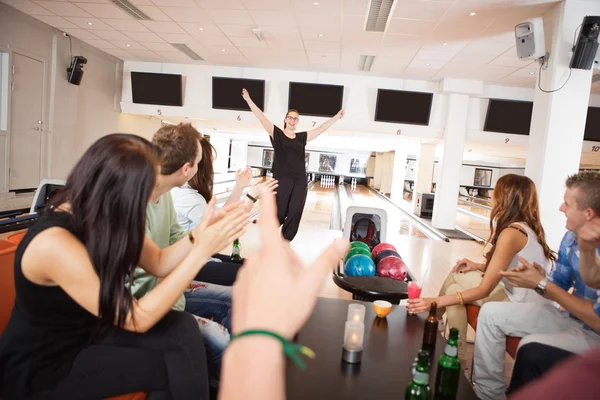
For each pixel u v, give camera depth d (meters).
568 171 4.10
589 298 1.53
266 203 0.30
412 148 13.09
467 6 4.32
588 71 3.99
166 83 7.90
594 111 7.47
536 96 4.35
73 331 1.01
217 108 7.98
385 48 5.96
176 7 5.02
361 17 4.88
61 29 6.30
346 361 1.39
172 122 10.07
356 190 19.97
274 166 3.33
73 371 1.01
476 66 6.45
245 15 5.11
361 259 2.58
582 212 1.39
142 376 1.05
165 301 0.99
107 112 7.92
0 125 5.59
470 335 2.59
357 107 7.82
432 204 10.18
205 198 2.03
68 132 6.84
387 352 1.49
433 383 1.32
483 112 7.78
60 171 6.73
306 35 5.69
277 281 0.24
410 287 1.83
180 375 1.05
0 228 2.39
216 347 1.34
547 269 1.82
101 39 6.70
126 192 0.93
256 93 7.74
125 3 5.00
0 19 5.34
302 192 3.36
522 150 9.59
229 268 1.92
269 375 0.22
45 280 0.94
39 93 6.16
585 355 0.23
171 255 1.20
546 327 1.59
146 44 6.80
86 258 0.93
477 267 2.07
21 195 5.91
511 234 1.74
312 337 1.58
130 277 1.02
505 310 1.65
